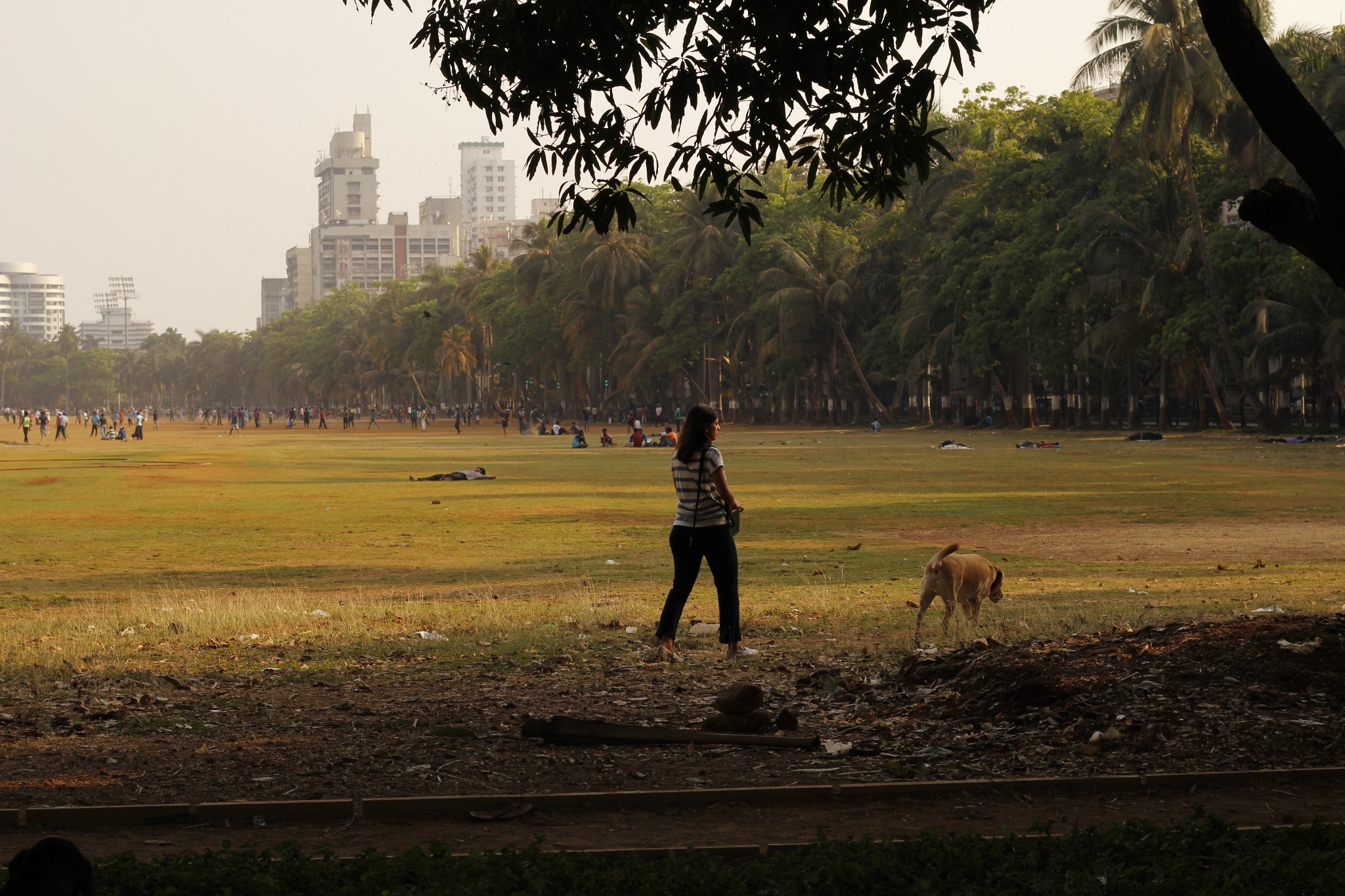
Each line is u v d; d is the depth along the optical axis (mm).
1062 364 59188
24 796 5613
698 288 88500
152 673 8914
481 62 7539
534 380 116500
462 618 11523
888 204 7477
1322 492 25969
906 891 4035
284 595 13211
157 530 21438
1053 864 4277
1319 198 6082
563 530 21172
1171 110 46656
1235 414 69188
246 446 65562
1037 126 63625
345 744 6613
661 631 9391
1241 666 7230
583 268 92938
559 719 6648
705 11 7176
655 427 97062
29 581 15188
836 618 11281
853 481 31438
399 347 142000
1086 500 25141
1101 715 6727
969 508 23766
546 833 5074
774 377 87125
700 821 5258
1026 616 10773
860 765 6172
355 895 3980
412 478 35375
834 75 6977
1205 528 19766
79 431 115062
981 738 6547
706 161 7309
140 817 5258
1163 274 54219
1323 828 4605
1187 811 5316
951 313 68375
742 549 17766
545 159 7668
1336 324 47562
